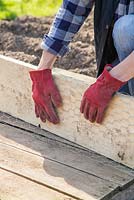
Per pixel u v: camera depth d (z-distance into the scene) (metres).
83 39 4.74
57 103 3.27
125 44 3.15
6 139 3.31
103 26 3.19
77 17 3.22
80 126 3.24
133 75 2.96
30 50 4.62
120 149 3.07
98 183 2.87
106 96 3.00
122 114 3.02
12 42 4.73
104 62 3.31
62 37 3.22
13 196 2.76
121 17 3.14
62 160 3.10
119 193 2.85
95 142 3.19
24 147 3.22
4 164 3.04
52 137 3.36
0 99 3.66
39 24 5.08
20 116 3.56
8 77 3.55
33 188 2.83
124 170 3.02
